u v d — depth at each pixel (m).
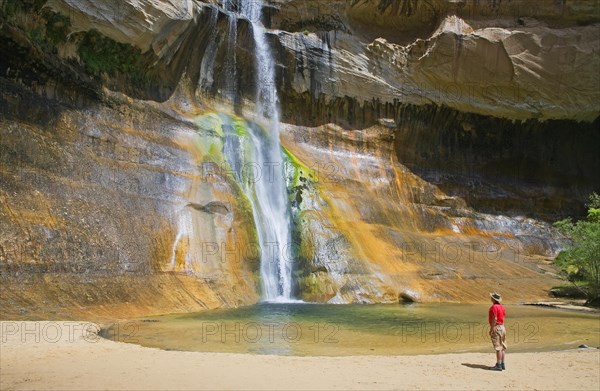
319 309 21.33
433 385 9.41
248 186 27.66
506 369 10.93
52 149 20.28
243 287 23.09
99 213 20.25
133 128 24.73
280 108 34.84
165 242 21.77
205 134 27.75
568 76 37.84
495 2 37.62
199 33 29.47
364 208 31.88
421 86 37.59
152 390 8.52
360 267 26.61
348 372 10.22
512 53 36.88
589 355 12.65
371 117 37.06
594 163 43.00
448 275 28.52
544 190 40.97
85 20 23.05
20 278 16.42
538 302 26.03
